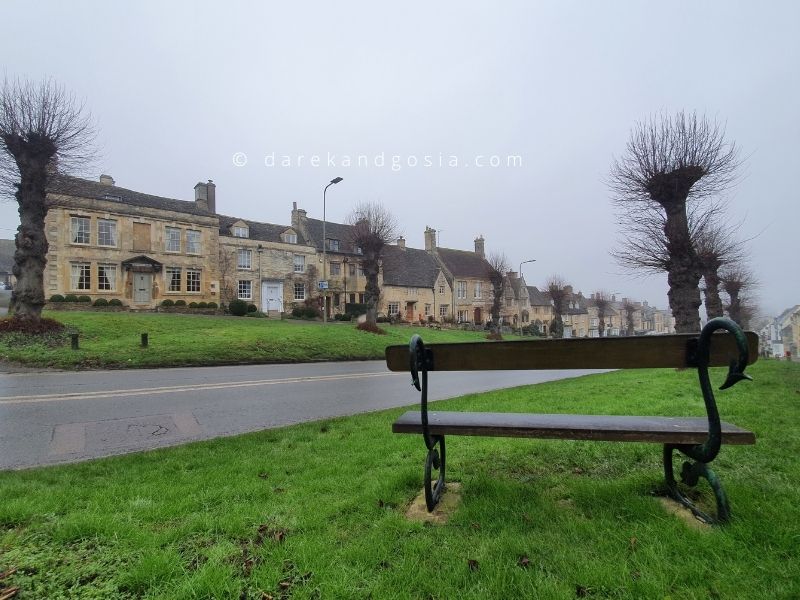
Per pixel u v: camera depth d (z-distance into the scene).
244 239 39.03
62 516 2.94
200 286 35.59
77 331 17.27
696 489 3.13
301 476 3.71
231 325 23.45
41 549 2.48
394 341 24.39
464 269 58.44
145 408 7.81
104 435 6.04
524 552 2.33
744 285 34.44
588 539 2.46
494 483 3.30
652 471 3.55
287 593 2.08
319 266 44.00
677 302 13.95
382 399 9.08
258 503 3.10
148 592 2.09
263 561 2.33
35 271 16.78
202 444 4.96
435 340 29.06
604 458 3.93
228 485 3.48
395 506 3.05
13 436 5.94
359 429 5.55
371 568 2.24
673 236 13.90
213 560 2.33
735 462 3.67
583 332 85.56
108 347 15.09
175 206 36.41
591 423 3.01
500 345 3.12
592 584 2.06
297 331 22.39
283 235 42.72
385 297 48.34
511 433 2.95
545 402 6.95
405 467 3.83
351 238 31.78
